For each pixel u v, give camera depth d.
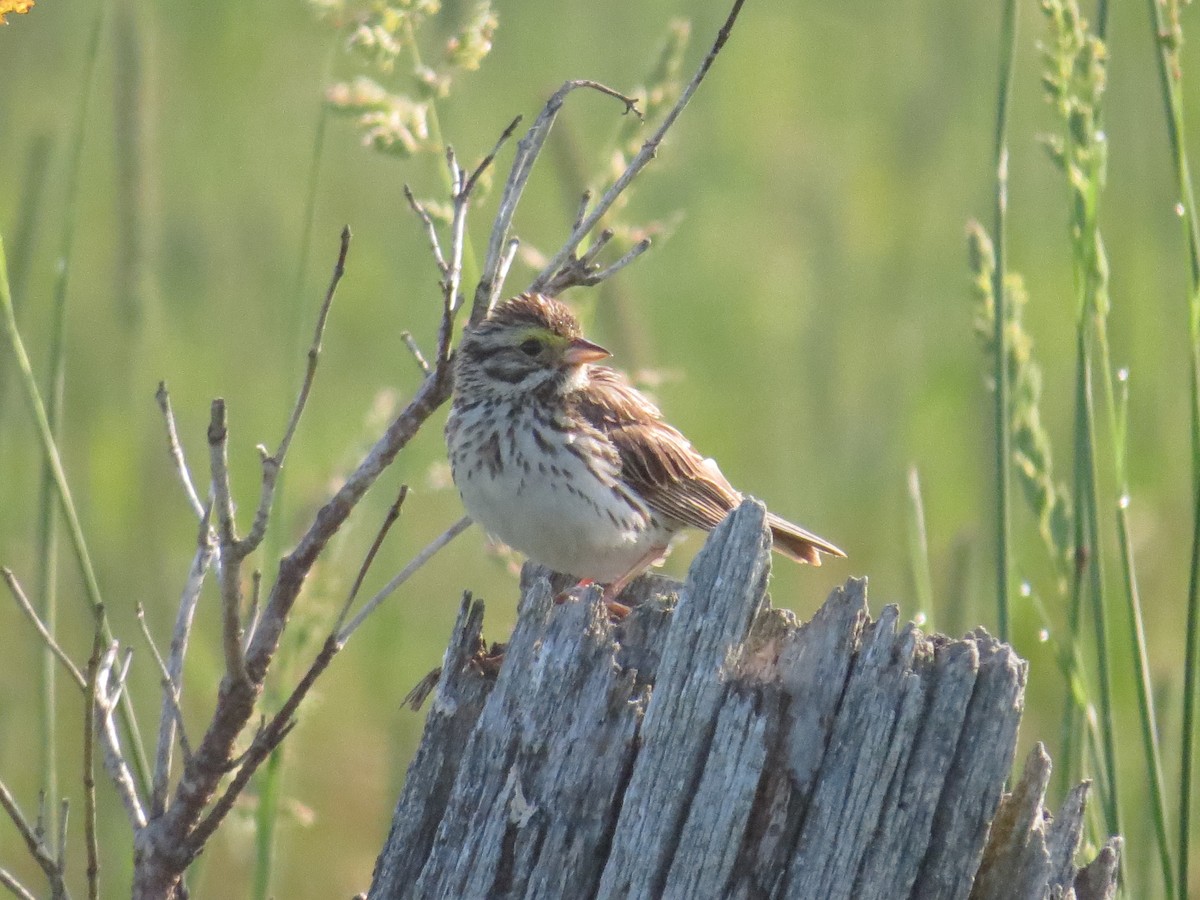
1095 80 8.37
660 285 18.95
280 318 17.45
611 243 10.98
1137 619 8.02
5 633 13.12
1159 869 9.27
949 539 15.57
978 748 5.99
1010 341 8.98
